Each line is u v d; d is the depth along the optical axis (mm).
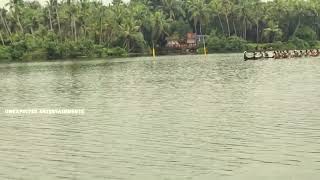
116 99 58094
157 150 32562
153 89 67562
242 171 27594
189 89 65938
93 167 29250
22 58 185125
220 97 56250
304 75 80312
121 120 43750
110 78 88812
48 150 33656
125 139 36062
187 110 47812
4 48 186000
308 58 135500
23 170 29047
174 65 123750
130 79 85312
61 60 177125
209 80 78062
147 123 41844
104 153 32281
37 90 72562
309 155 30062
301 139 34062
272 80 73812
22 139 37438
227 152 31469
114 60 163375
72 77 94188
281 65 108188
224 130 37938
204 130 38219
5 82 88188
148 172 27938
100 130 39719
